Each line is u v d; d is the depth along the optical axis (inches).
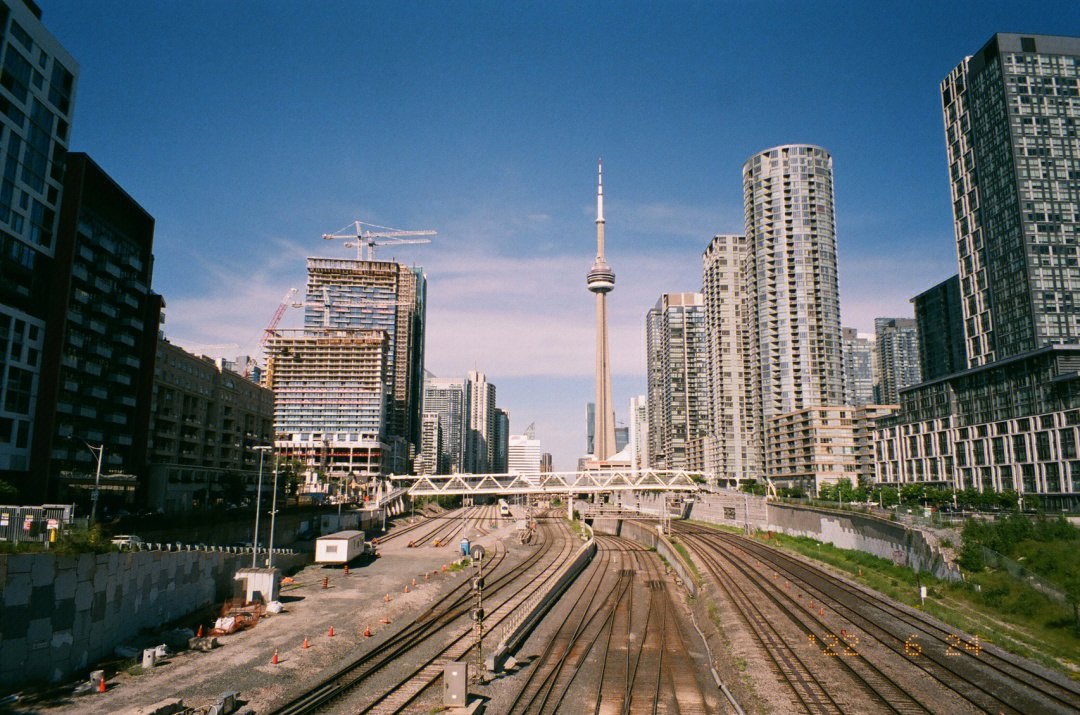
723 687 1569.9
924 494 4719.5
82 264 3341.5
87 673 1611.7
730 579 3112.7
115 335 3538.4
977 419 5196.9
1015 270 6333.7
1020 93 6530.5
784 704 1453.0
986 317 6692.9
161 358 4261.8
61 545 1601.9
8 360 2795.3
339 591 2783.0
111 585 1772.9
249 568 2488.9
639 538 6087.6
